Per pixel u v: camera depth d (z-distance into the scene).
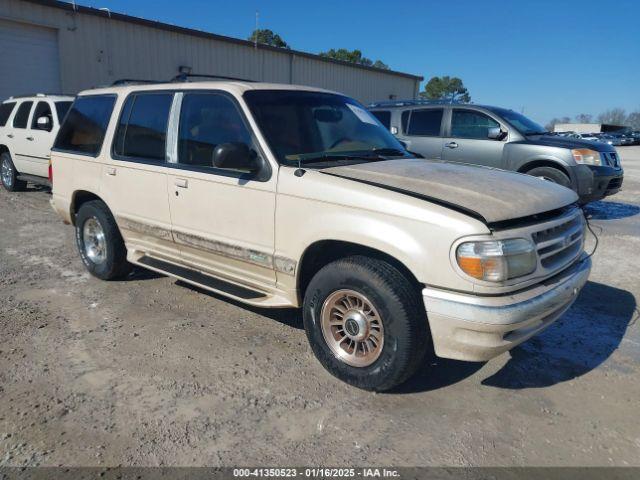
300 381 3.58
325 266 3.52
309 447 2.90
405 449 2.90
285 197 3.64
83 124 5.50
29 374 3.60
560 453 2.89
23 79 13.89
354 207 3.30
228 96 4.12
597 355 4.06
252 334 4.30
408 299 3.15
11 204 9.78
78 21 14.41
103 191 5.12
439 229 2.99
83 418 3.11
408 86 28.00
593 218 9.52
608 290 5.52
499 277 2.93
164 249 4.76
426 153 9.66
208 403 3.30
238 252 4.01
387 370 3.25
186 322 4.52
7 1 13.05
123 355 3.90
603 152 8.55
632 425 3.16
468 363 3.88
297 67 21.19
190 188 4.28
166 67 16.59
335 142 4.21
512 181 3.66
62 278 5.62
